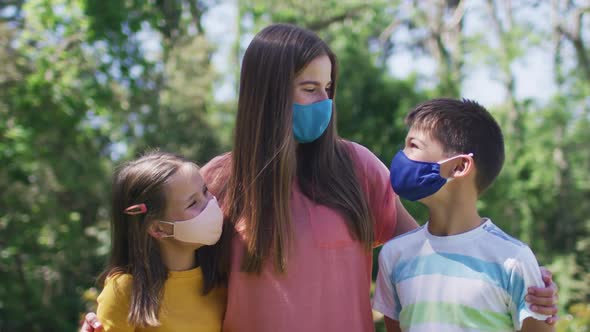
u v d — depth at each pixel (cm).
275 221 254
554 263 1692
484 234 257
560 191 1884
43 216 1081
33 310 1143
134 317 249
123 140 1215
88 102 1118
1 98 1037
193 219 253
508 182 1419
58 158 1092
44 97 1050
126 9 1097
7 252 1072
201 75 1269
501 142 271
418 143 267
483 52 1941
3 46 1014
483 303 246
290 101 258
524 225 1709
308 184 267
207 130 1249
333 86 277
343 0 1543
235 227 263
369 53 1316
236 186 267
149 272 256
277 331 250
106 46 1092
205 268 266
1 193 1057
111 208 272
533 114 1995
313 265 255
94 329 251
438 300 252
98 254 1155
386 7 1669
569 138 1964
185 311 258
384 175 285
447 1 1892
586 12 1916
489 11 1966
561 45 2008
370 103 1238
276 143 257
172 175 256
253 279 256
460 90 1502
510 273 245
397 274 268
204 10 1612
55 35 1085
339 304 256
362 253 267
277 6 1535
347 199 264
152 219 256
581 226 1819
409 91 1244
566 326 833
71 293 1173
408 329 259
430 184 262
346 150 281
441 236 262
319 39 265
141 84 1191
